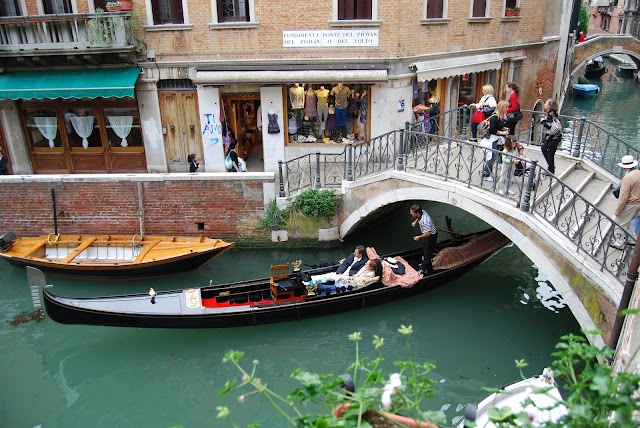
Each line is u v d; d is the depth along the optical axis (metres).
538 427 2.99
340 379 3.05
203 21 12.12
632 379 2.53
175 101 12.91
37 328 9.70
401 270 10.04
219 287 9.49
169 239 11.48
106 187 11.59
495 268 11.40
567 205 8.77
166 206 11.70
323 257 11.57
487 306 10.08
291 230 11.67
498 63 14.39
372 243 12.12
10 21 11.90
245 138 14.04
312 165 12.97
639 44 28.70
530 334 9.28
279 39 12.10
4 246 11.16
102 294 10.59
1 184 11.66
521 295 10.42
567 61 24.77
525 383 5.79
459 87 14.34
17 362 8.91
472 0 13.09
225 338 9.31
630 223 7.38
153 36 12.34
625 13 36.25
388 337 9.30
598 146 13.66
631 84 35.75
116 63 12.47
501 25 14.39
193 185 11.49
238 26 12.05
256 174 11.31
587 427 2.64
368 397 2.85
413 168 10.50
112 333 9.52
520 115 9.84
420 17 12.06
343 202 11.42
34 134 13.48
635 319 4.83
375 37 11.89
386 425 2.97
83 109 13.15
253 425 3.02
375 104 12.38
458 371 8.44
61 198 11.73
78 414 7.92
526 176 9.81
